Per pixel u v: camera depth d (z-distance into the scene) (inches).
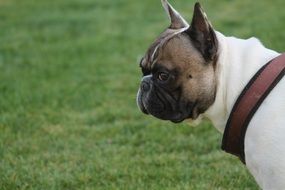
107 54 639.8
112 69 588.1
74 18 806.5
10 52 664.4
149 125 446.3
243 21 727.1
